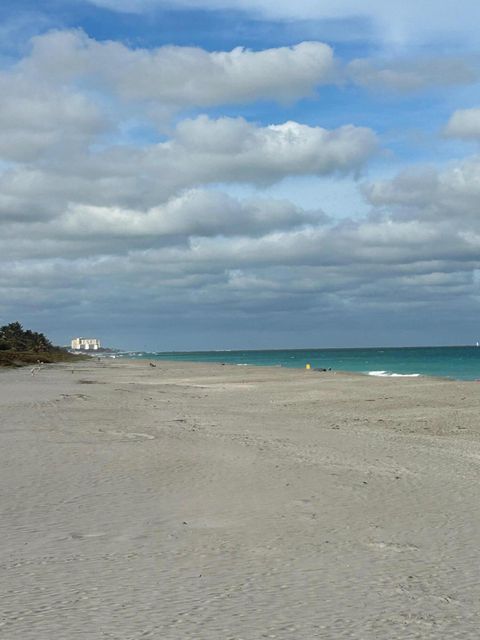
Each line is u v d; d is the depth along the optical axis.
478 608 7.15
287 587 7.84
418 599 7.43
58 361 159.25
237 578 8.17
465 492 13.47
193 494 13.16
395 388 46.88
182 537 10.12
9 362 117.56
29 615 6.82
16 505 12.17
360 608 7.13
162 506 12.16
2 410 30.86
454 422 27.14
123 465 16.25
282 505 12.27
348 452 18.61
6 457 17.27
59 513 11.60
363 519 11.28
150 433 22.42
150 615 6.85
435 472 15.66
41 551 9.33
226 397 42.28
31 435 21.64
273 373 79.88
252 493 13.27
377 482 14.39
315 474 15.22
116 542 9.82
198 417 28.77
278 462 16.77
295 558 9.07
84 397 39.84
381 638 6.30
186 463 16.56
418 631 6.48
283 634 6.37
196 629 6.47
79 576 8.20
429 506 12.25
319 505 12.28
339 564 8.80
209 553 9.27
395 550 9.48
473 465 16.72
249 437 21.73
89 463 16.50
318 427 25.41
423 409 32.56
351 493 13.29
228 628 6.51
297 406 35.38
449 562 8.91
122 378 73.06
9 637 6.20
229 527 10.73
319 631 6.45
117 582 7.96
